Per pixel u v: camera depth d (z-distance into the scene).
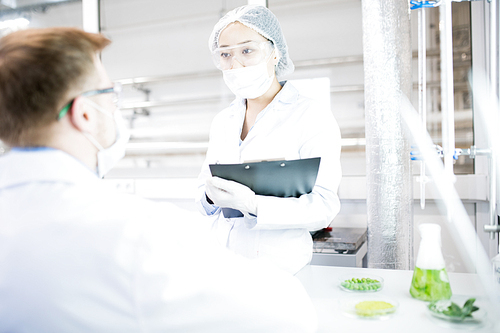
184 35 3.13
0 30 3.42
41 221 0.49
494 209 1.04
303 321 0.60
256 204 1.10
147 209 0.54
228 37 1.31
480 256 2.18
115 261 0.47
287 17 2.80
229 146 1.42
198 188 1.49
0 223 0.50
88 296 0.47
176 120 3.20
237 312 0.54
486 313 0.76
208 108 3.10
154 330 0.48
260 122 1.35
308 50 2.77
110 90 0.62
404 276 1.08
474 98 2.31
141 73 3.29
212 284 0.52
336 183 1.24
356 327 0.75
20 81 0.52
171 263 0.49
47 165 0.54
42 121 0.54
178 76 3.13
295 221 1.12
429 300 0.87
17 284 0.48
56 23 3.42
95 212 0.50
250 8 1.32
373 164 1.81
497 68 1.08
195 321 0.51
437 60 2.50
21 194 0.52
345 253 1.94
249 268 0.59
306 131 1.27
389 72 1.75
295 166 1.05
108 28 3.36
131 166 3.34
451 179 1.04
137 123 3.32
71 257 0.47
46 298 0.47
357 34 2.65
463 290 0.95
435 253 0.88
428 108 2.54
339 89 2.69
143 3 3.24
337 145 1.27
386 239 1.81
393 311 0.80
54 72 0.53
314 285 1.02
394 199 1.79
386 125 1.77
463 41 2.41
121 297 0.48
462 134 2.45
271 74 1.39
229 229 1.31
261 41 1.32
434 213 2.38
